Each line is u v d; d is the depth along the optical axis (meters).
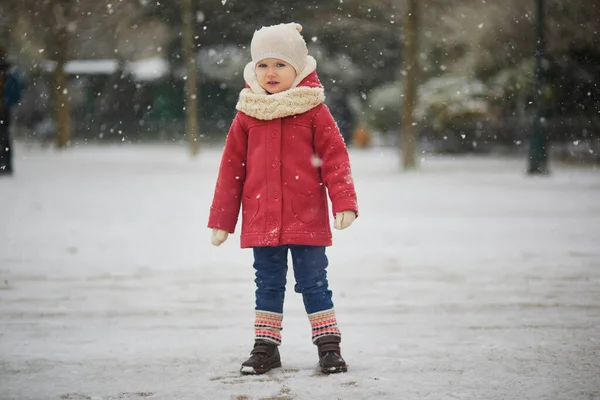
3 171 27.38
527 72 41.38
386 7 41.44
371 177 29.00
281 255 5.79
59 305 8.05
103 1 48.34
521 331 6.80
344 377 5.41
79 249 11.84
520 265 10.34
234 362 5.88
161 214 16.42
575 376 5.38
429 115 46.78
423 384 5.21
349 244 12.32
